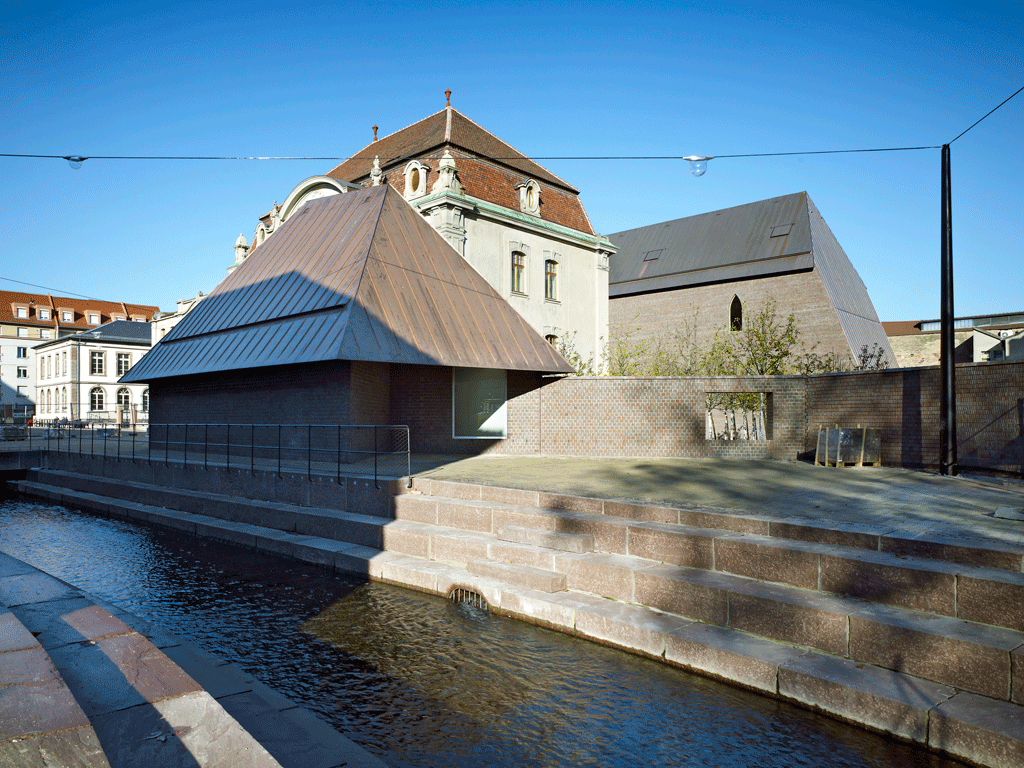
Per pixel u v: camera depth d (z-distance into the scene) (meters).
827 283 38.12
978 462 12.32
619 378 16.92
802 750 5.23
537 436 17.39
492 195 27.62
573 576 8.44
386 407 17.81
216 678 6.54
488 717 5.93
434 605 8.97
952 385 11.97
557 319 30.53
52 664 4.19
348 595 9.59
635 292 45.47
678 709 5.94
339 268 17.25
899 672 5.74
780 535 7.79
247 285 20.44
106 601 9.58
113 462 19.86
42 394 67.12
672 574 7.60
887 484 11.18
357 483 12.47
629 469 13.95
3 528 15.62
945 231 12.06
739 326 40.94
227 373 18.98
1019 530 7.30
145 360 21.81
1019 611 5.62
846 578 6.68
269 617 8.74
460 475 12.93
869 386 14.51
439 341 16.34
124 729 3.84
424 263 18.53
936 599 6.10
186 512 15.73
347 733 5.68
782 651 6.29
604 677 6.61
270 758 3.76
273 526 13.30
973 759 4.83
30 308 83.50
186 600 9.61
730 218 44.59
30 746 3.23
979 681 5.30
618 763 5.16
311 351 14.87
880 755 5.11
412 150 28.50
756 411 18.31
